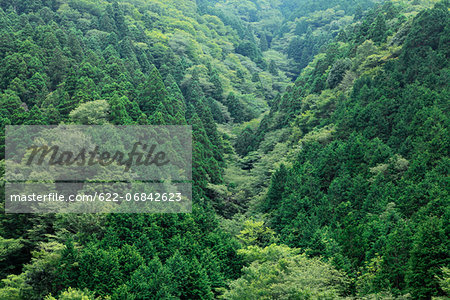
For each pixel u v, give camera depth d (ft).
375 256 101.50
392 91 182.19
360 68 229.45
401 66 196.34
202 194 181.27
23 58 229.66
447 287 78.33
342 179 149.48
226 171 224.12
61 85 221.46
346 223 121.19
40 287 109.29
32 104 210.38
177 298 110.32
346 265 102.42
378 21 252.42
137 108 202.08
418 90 167.22
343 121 188.85
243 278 107.45
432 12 197.88
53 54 242.37
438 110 147.13
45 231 132.87
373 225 112.88
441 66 177.06
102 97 207.10
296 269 93.61
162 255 124.57
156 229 128.26
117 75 242.58
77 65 250.16
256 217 167.63
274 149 227.81
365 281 95.25
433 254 87.20
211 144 228.63
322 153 174.40
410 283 89.10
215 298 118.42
